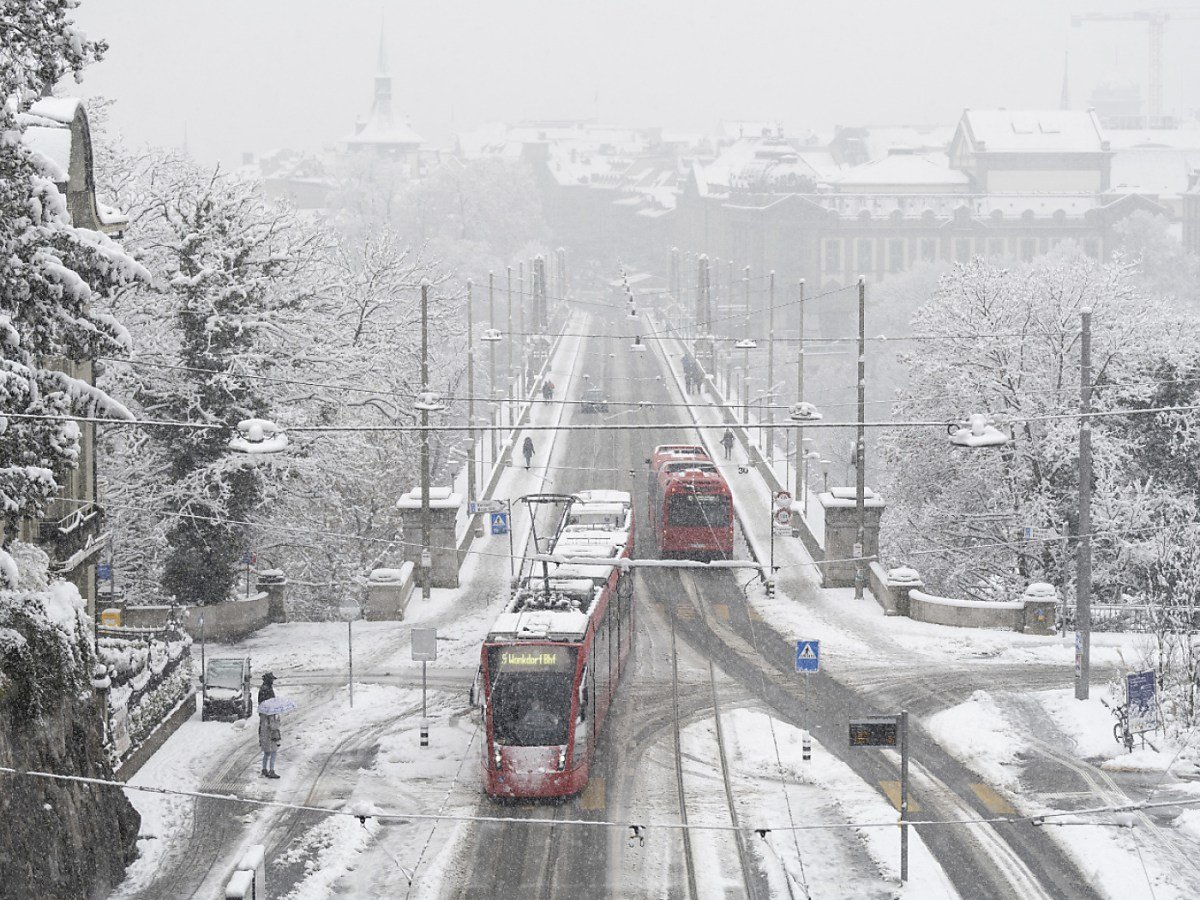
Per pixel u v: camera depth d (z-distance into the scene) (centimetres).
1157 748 4419
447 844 3747
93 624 4247
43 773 2891
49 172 3238
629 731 4703
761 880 3519
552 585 4659
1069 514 7281
